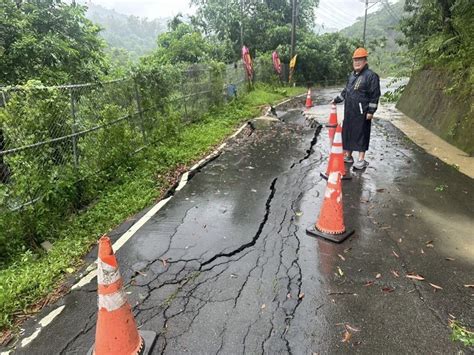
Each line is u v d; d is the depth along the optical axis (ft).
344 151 21.58
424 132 30.04
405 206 15.46
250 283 10.45
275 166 21.68
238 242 12.79
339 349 8.09
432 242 12.53
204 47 70.03
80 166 16.84
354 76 19.65
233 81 50.83
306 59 98.12
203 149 25.61
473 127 23.57
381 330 8.61
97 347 7.73
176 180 19.71
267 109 46.16
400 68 49.80
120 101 21.30
